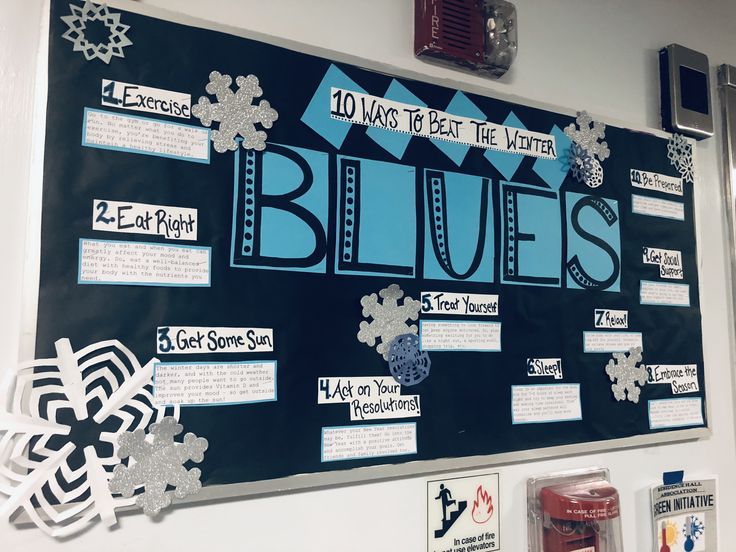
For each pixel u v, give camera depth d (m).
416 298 0.88
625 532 1.05
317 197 0.83
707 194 1.27
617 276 1.08
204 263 0.75
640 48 1.23
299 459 0.78
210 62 0.77
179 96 0.75
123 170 0.71
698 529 1.12
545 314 1.00
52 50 0.69
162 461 0.70
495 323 0.95
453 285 0.92
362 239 0.85
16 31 0.69
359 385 0.83
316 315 0.81
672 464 1.12
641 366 1.09
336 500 0.80
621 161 1.12
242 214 0.77
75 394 0.67
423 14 0.94
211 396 0.73
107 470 0.67
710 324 1.22
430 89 0.94
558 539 0.90
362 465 0.81
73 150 0.69
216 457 0.73
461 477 0.90
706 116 1.24
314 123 0.84
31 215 0.67
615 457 1.05
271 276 0.79
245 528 0.74
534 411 0.96
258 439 0.75
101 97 0.71
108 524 0.67
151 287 0.71
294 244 0.80
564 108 1.07
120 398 0.69
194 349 0.73
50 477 0.65
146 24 0.74
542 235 1.01
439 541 0.87
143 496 0.68
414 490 0.86
